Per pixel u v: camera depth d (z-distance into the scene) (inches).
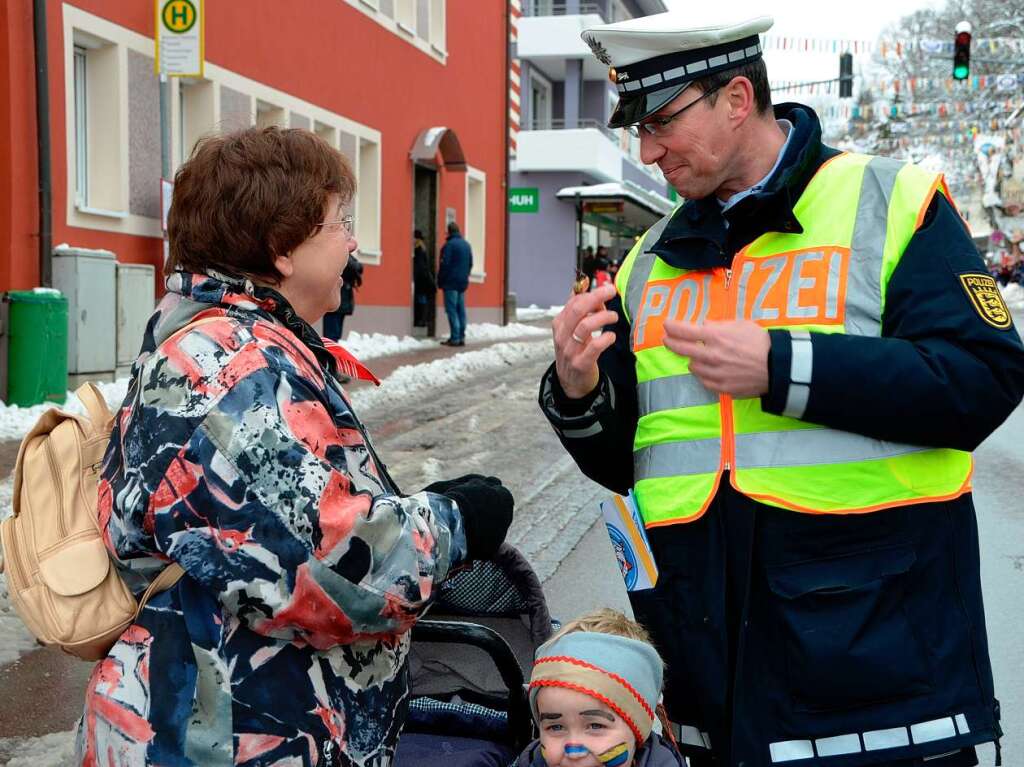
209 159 75.0
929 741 75.4
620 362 90.6
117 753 67.8
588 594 215.2
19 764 137.2
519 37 1427.2
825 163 83.6
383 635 71.4
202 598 68.5
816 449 78.8
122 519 68.1
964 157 1948.8
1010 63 1317.7
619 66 84.0
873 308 79.0
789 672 77.6
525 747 97.4
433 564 71.9
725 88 82.7
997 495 309.4
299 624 67.3
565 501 290.5
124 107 456.4
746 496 79.4
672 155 84.2
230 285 74.0
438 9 835.4
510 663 94.5
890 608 76.4
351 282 585.6
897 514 77.7
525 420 420.5
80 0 425.1
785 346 75.2
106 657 70.2
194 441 66.4
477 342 812.0
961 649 77.4
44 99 399.2
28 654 175.6
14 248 391.5
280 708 68.2
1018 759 149.7
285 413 68.0
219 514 65.9
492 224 989.2
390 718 74.7
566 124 1472.7
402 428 399.5
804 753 76.9
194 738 67.1
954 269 77.4
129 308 441.4
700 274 85.5
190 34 449.4
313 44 626.8
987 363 75.2
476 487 79.1
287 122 598.5
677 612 83.0
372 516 68.7
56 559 70.2
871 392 74.2
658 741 89.2
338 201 77.4
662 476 83.8
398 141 763.4
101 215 440.5
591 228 1736.0
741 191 85.4
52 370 375.9
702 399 82.7
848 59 1141.1
